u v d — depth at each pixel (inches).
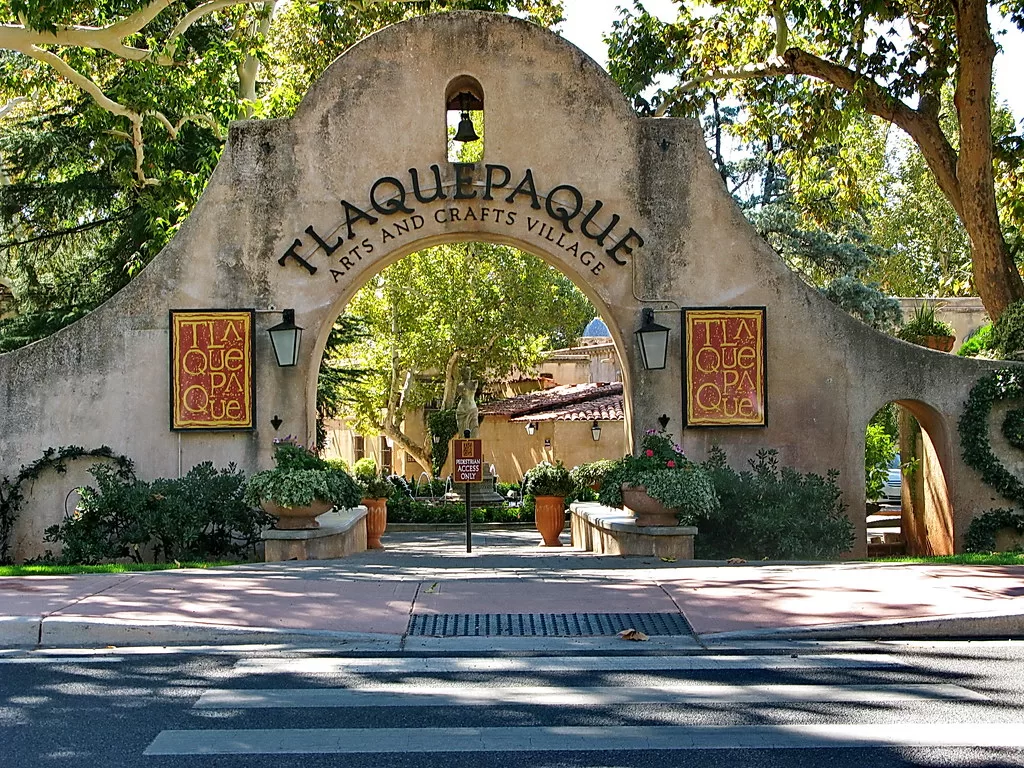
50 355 651.5
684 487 583.8
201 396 649.0
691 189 663.1
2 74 936.3
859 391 656.4
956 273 1728.6
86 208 1081.4
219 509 616.7
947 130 1593.3
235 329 652.1
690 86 904.9
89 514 614.2
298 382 652.1
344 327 1119.6
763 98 909.2
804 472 652.7
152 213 876.0
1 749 252.8
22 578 487.2
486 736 262.7
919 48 799.1
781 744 254.2
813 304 658.8
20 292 1168.2
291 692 304.7
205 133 1010.1
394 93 663.1
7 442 649.0
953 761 241.1
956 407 654.5
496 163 661.3
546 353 1868.8
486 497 1392.7
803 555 615.8
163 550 633.6
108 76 940.6
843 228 1606.8
